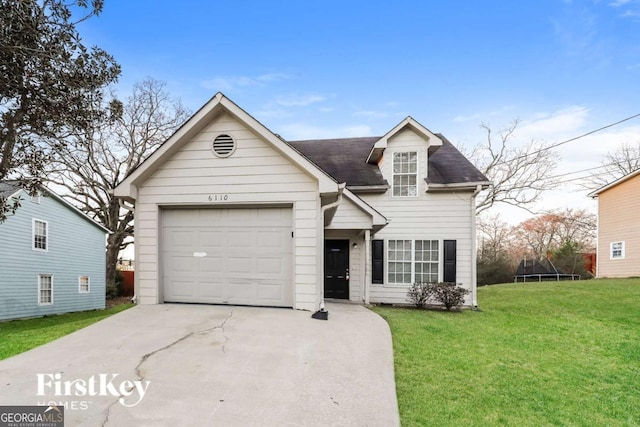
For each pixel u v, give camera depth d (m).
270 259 6.86
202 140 7.05
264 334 5.19
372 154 11.56
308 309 6.60
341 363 4.27
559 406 3.83
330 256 11.42
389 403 3.37
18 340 5.88
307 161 6.51
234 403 3.24
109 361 4.18
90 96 7.38
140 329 5.36
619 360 5.38
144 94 22.03
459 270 10.73
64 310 15.95
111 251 22.41
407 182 11.23
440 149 12.97
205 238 7.07
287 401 3.31
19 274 13.45
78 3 6.67
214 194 6.94
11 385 3.59
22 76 6.33
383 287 11.04
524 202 21.45
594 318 8.38
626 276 16.81
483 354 5.43
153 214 7.07
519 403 3.83
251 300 6.86
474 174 11.12
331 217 8.64
